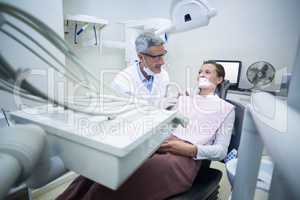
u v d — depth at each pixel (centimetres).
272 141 26
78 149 46
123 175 43
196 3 87
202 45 239
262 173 70
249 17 209
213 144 98
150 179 73
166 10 246
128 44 170
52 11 114
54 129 48
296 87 31
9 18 33
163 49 125
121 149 39
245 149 54
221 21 224
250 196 55
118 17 225
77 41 169
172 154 85
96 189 71
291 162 20
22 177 32
